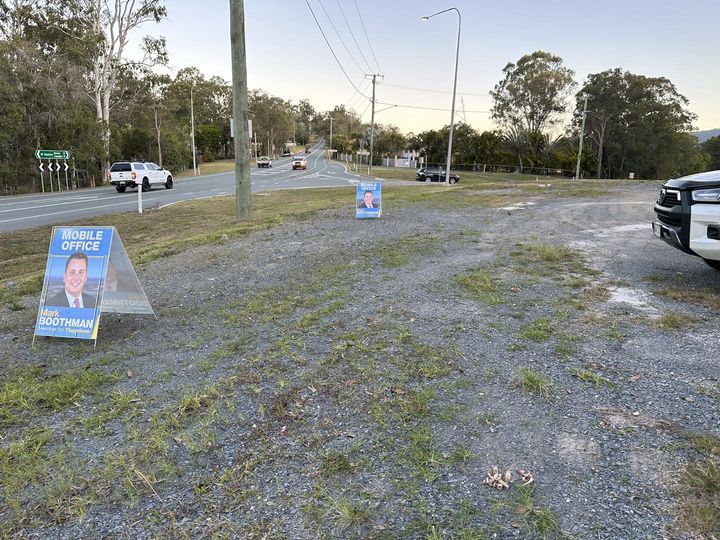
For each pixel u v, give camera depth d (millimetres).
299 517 2133
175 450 2639
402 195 16844
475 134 76312
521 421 2766
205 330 4391
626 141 62719
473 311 4543
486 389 3125
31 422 2992
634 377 3221
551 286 5301
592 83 64375
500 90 71375
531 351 3652
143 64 41219
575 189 17406
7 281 7406
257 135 107500
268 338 4117
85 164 35781
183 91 68188
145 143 49531
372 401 3045
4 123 28500
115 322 4727
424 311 4570
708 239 4617
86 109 36438
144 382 3420
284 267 6555
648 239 7840
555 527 1997
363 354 3701
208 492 2320
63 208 18688
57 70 33375
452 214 11297
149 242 10523
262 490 2318
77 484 2404
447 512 2111
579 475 2309
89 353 4008
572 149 67688
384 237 8391
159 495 2314
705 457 2387
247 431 2797
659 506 2086
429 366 3451
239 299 5250
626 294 4969
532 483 2268
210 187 31797
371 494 2248
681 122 62375
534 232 8641
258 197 22609
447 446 2570
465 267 6172
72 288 4285
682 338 3836
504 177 59375
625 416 2777
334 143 122688
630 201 13250
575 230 8797
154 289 5828
